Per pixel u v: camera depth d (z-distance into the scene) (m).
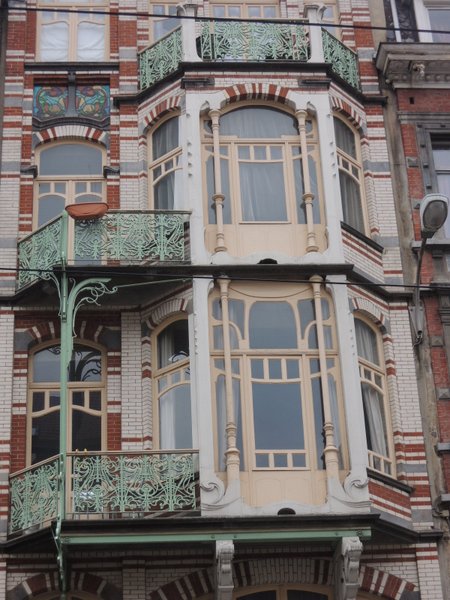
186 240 20.19
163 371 19.98
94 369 20.42
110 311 20.50
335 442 18.91
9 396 19.97
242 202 20.73
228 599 18.14
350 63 22.91
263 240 20.42
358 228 21.67
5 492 19.19
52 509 18.30
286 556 18.91
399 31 23.78
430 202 19.61
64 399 18.62
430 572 19.08
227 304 19.62
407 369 20.53
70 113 22.38
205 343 19.30
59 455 18.36
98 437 20.00
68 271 19.53
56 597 18.83
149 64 22.45
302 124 21.27
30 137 22.12
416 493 19.61
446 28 24.00
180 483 18.38
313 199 20.72
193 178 20.58
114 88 22.59
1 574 18.70
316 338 19.61
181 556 18.89
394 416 20.19
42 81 22.62
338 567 18.50
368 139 22.44
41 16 23.44
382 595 18.92
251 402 19.16
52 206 21.83
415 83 22.97
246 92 21.39
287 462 18.78
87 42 23.38
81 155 22.23
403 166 22.27
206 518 18.02
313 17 22.20
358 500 18.41
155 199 21.55
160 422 19.78
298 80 21.58
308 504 18.39
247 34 21.94
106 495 18.23
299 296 19.89
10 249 21.02
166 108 21.72
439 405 20.33
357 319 20.50
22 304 20.55
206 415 18.78
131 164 21.86
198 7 23.38
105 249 20.00
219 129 21.17
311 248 20.19
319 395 19.28
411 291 21.06
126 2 23.45
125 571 18.73
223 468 18.61
